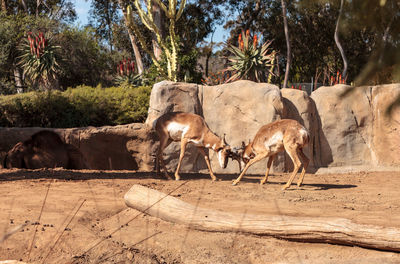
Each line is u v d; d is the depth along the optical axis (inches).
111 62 1392.7
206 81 780.6
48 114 573.0
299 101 511.8
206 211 203.6
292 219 183.6
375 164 507.5
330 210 247.1
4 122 569.0
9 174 392.2
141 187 233.6
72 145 482.0
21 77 1207.6
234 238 185.3
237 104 496.1
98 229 201.2
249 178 425.4
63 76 1184.8
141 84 791.1
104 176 397.4
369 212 241.6
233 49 701.3
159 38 792.9
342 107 523.2
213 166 493.4
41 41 887.7
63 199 265.9
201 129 390.9
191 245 178.4
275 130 361.7
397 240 161.2
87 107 573.6
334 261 158.6
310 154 510.0
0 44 1119.0
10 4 1473.9
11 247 170.9
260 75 706.2
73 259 159.2
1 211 227.5
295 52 1318.9
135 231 196.7
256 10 1378.0
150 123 490.3
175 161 489.7
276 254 170.6
